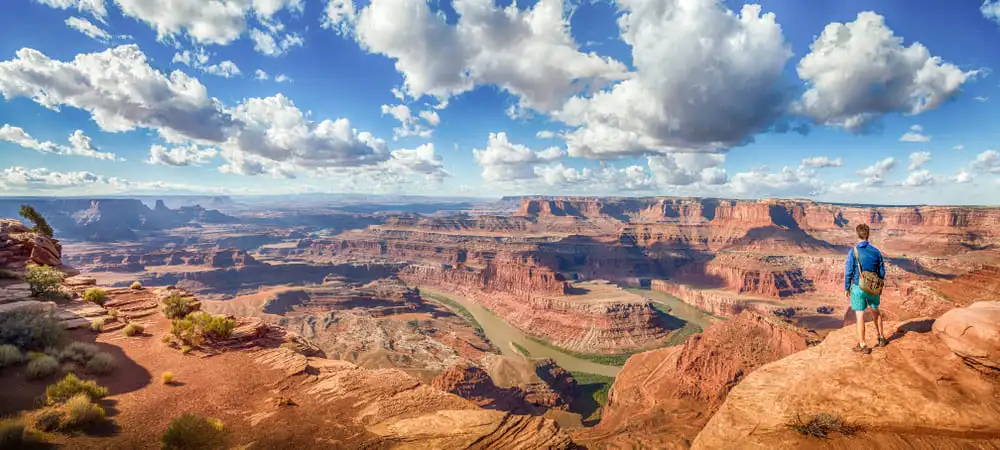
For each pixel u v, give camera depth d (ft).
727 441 27.71
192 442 36.04
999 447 21.70
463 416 45.16
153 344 65.77
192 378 54.85
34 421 36.73
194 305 85.05
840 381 28.25
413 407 48.08
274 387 53.57
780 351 211.61
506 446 39.32
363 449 37.81
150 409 44.86
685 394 213.25
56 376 48.57
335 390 52.85
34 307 69.46
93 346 58.54
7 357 49.24
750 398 30.91
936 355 27.35
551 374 376.07
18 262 102.89
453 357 421.59
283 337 78.18
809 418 26.40
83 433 37.55
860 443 23.97
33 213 134.51
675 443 89.45
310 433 40.98
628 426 156.25
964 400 23.82
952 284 200.54
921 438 23.40
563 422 276.21
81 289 93.15
